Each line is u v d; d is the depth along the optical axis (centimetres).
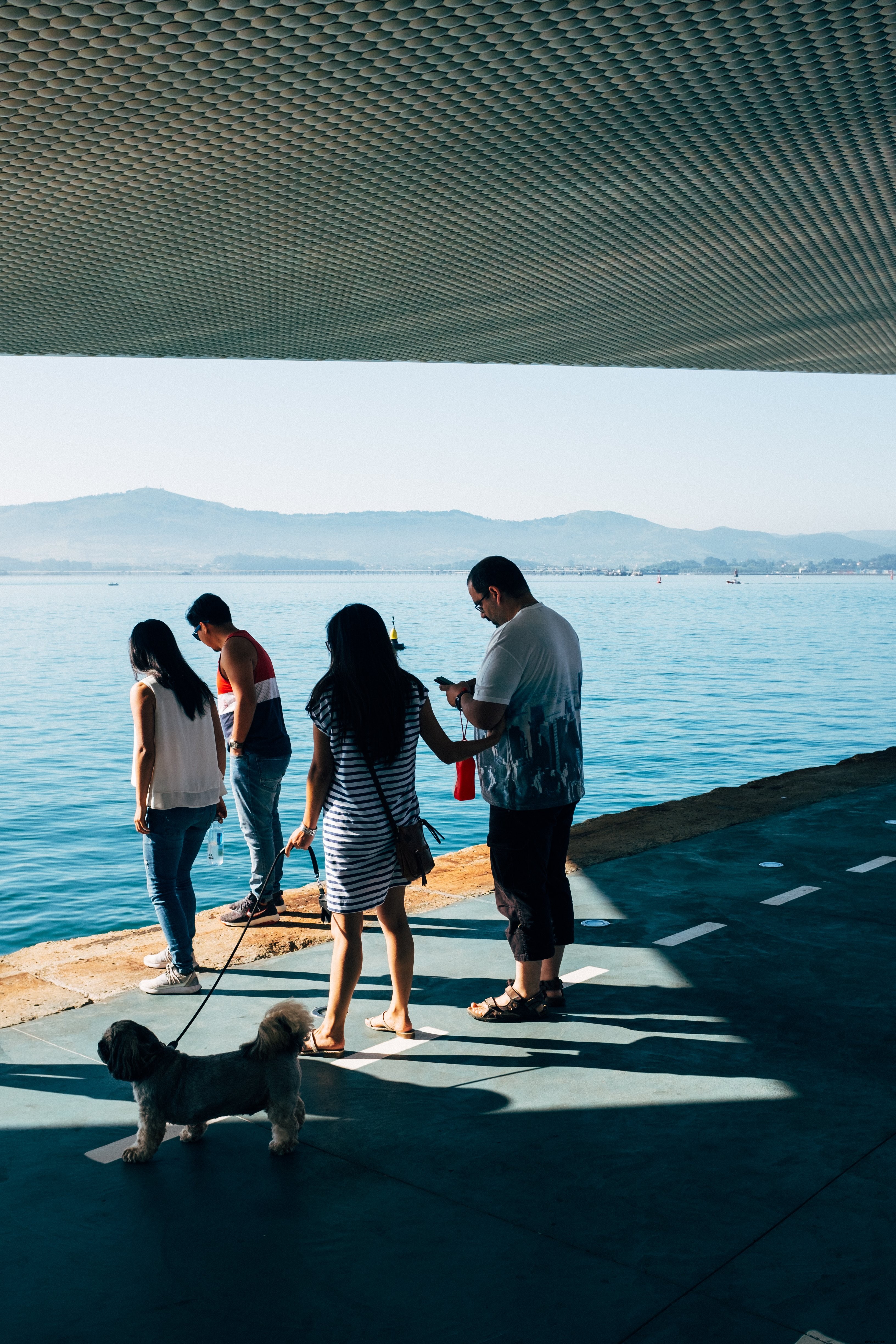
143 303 863
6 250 720
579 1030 377
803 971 432
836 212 683
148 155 556
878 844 630
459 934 482
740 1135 302
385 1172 284
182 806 413
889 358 1114
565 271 801
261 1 389
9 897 1148
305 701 2972
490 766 382
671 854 611
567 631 388
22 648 5472
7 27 405
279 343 1013
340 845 348
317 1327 221
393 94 486
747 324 966
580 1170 284
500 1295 231
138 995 411
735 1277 237
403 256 758
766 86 491
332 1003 356
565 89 486
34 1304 228
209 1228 257
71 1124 310
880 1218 260
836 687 3425
